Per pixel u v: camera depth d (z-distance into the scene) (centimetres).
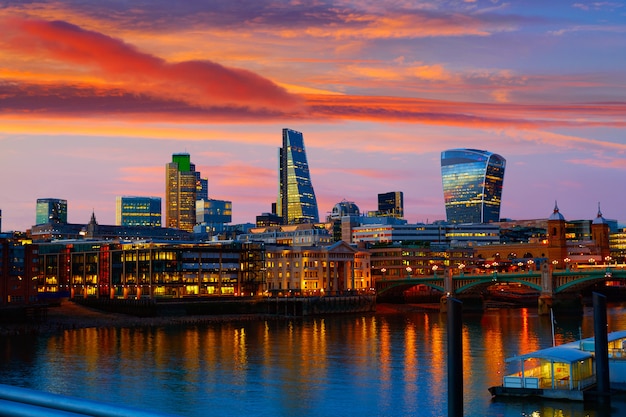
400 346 16200
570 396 8981
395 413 9294
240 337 18538
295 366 13150
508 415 8512
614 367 9519
